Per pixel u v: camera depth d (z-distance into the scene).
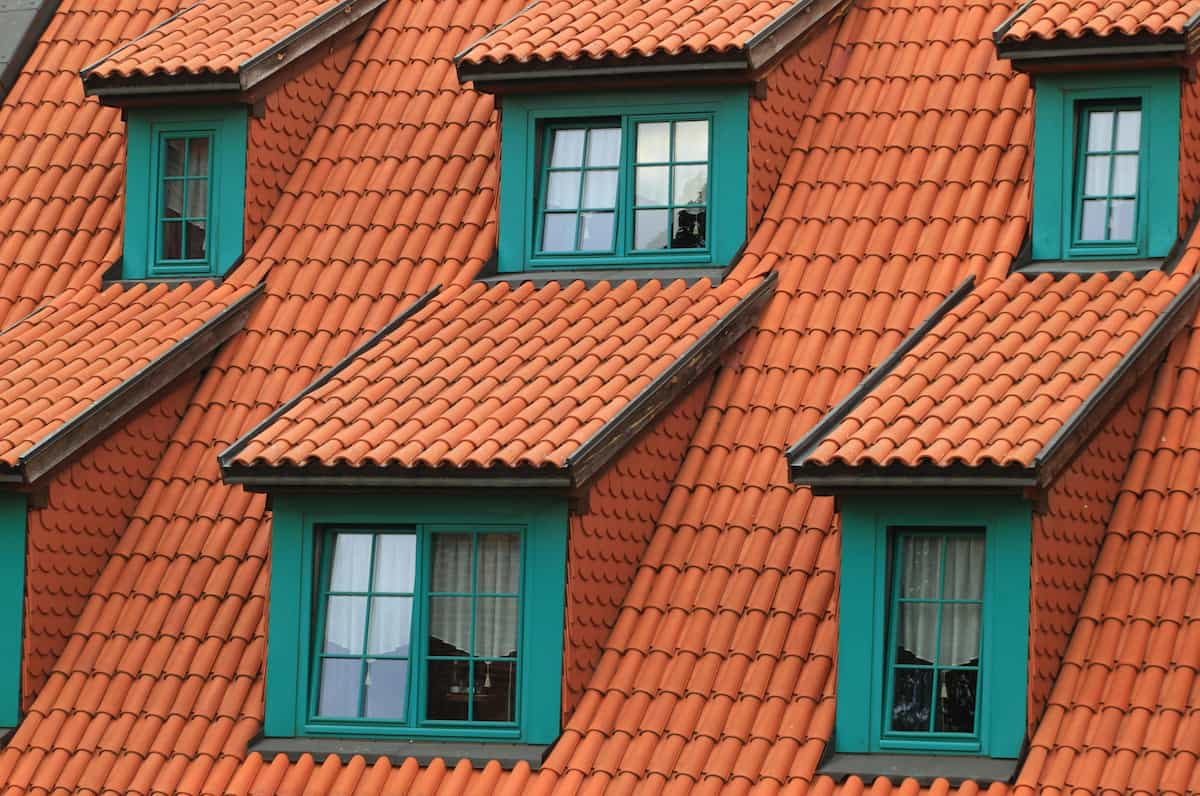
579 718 31.52
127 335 37.31
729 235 36.59
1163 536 30.92
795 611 31.88
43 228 40.47
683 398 34.16
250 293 38.06
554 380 33.59
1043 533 29.86
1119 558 30.98
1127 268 34.16
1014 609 29.67
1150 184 34.41
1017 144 36.78
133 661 33.97
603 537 32.44
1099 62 34.53
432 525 32.66
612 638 32.34
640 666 31.88
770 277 35.91
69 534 34.81
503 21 41.53
